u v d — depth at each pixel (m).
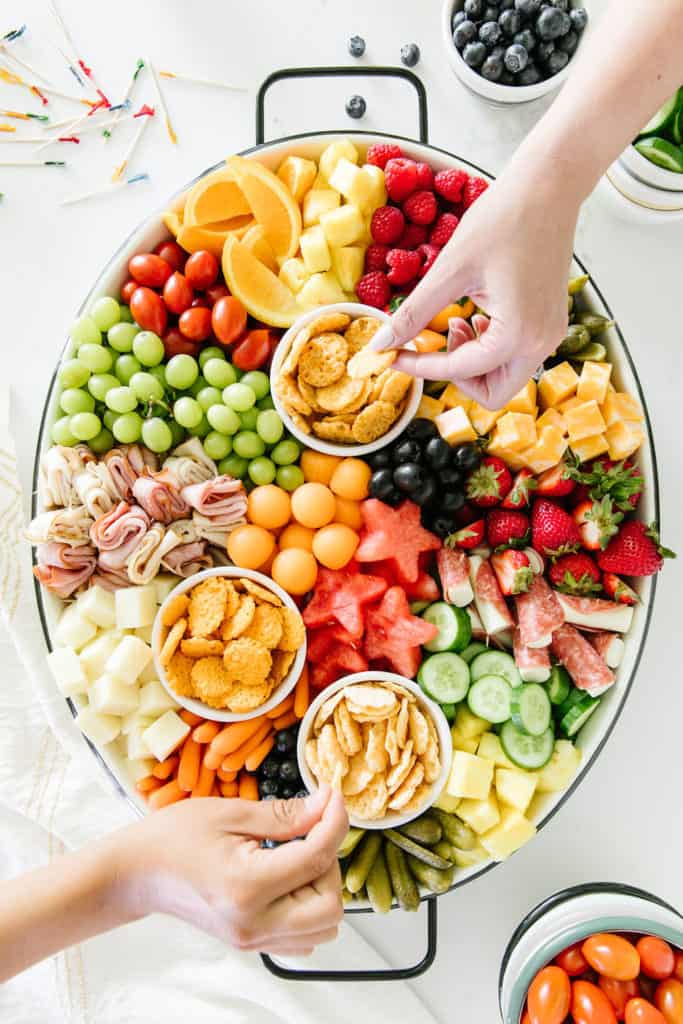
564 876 1.25
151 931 1.23
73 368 1.06
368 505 1.08
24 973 1.22
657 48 0.72
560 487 1.08
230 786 1.10
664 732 1.26
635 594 1.09
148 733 1.05
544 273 0.80
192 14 1.29
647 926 1.05
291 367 1.04
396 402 1.05
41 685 1.17
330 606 1.09
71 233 1.28
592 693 1.08
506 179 0.79
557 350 1.10
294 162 1.10
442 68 1.28
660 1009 1.06
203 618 1.02
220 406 1.06
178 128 1.29
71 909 0.71
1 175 1.28
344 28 1.29
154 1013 1.21
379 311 1.07
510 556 1.08
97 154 1.29
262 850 0.72
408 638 1.07
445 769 1.04
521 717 1.06
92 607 1.06
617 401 1.08
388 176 1.07
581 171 0.77
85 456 1.07
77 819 1.21
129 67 1.29
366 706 1.01
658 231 1.27
